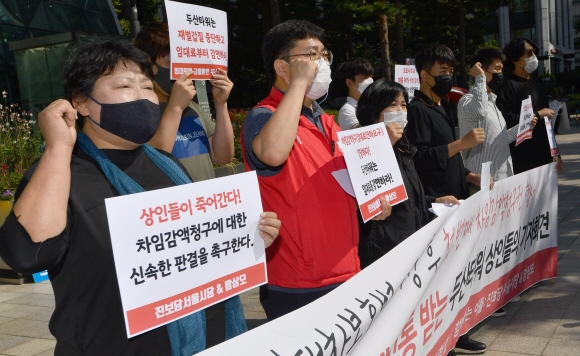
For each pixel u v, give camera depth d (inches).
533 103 208.7
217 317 79.2
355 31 1421.0
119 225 62.8
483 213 145.3
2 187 257.1
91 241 65.6
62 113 65.2
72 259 65.4
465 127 174.1
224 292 73.0
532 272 185.8
